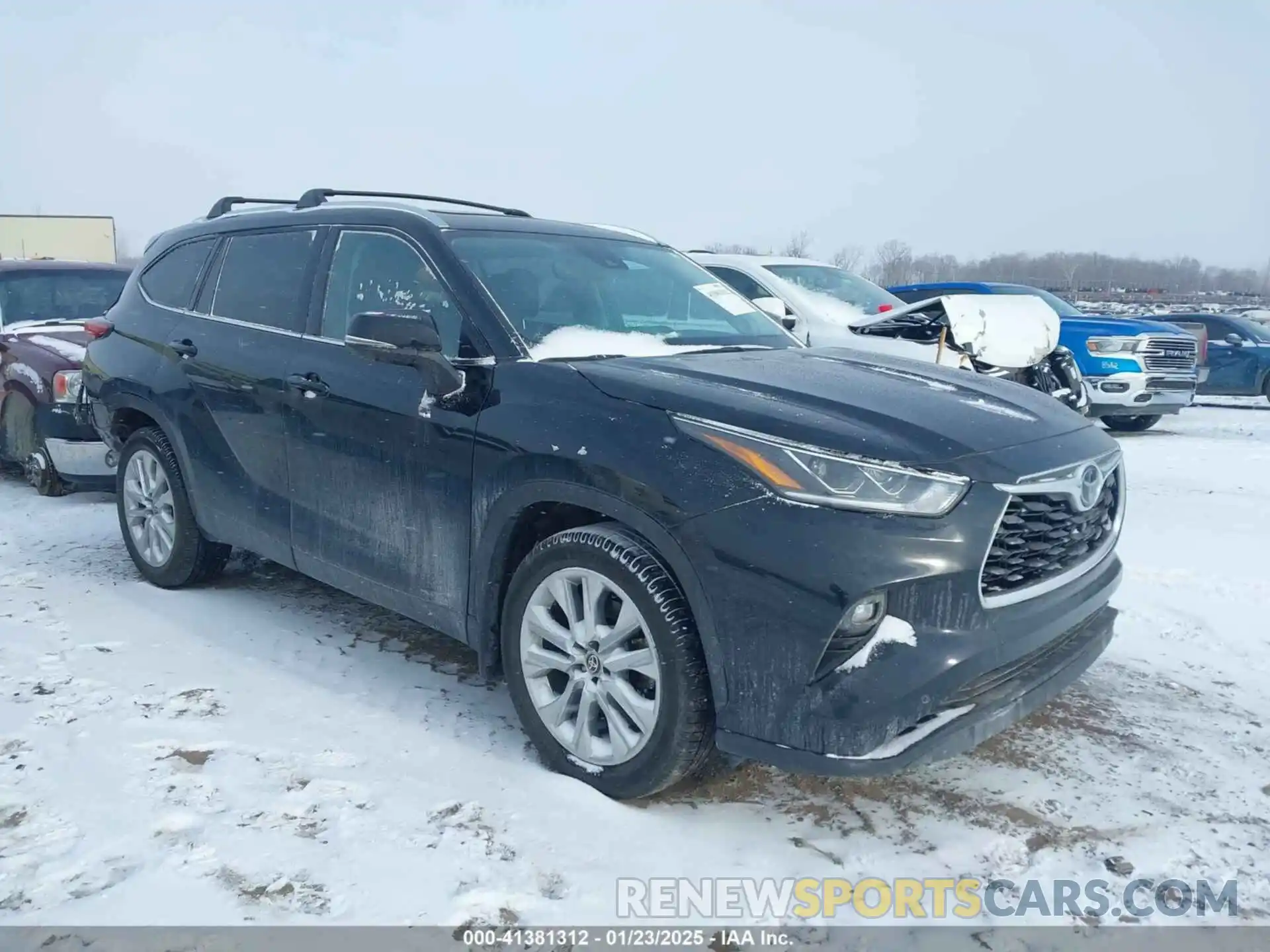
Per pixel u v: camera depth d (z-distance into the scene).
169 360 4.57
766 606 2.59
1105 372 10.89
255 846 2.65
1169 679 4.07
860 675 2.55
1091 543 3.21
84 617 4.38
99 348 5.09
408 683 3.80
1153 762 3.33
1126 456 9.67
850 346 6.78
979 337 5.82
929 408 2.96
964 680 2.60
